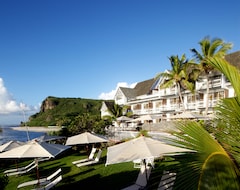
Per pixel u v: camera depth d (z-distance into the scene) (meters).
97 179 11.16
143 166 9.16
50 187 9.45
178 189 2.15
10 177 12.95
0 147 14.86
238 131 2.33
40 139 16.83
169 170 2.38
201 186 2.08
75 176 12.04
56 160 17.06
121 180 10.70
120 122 39.56
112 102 52.91
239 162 2.24
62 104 118.69
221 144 2.41
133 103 45.53
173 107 36.72
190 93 33.97
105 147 20.59
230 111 2.43
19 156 9.58
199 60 27.72
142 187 8.41
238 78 2.24
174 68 31.44
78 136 15.91
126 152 7.28
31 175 13.20
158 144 7.50
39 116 115.38
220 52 26.38
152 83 46.53
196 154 2.25
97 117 27.47
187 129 2.48
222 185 2.12
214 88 30.22
